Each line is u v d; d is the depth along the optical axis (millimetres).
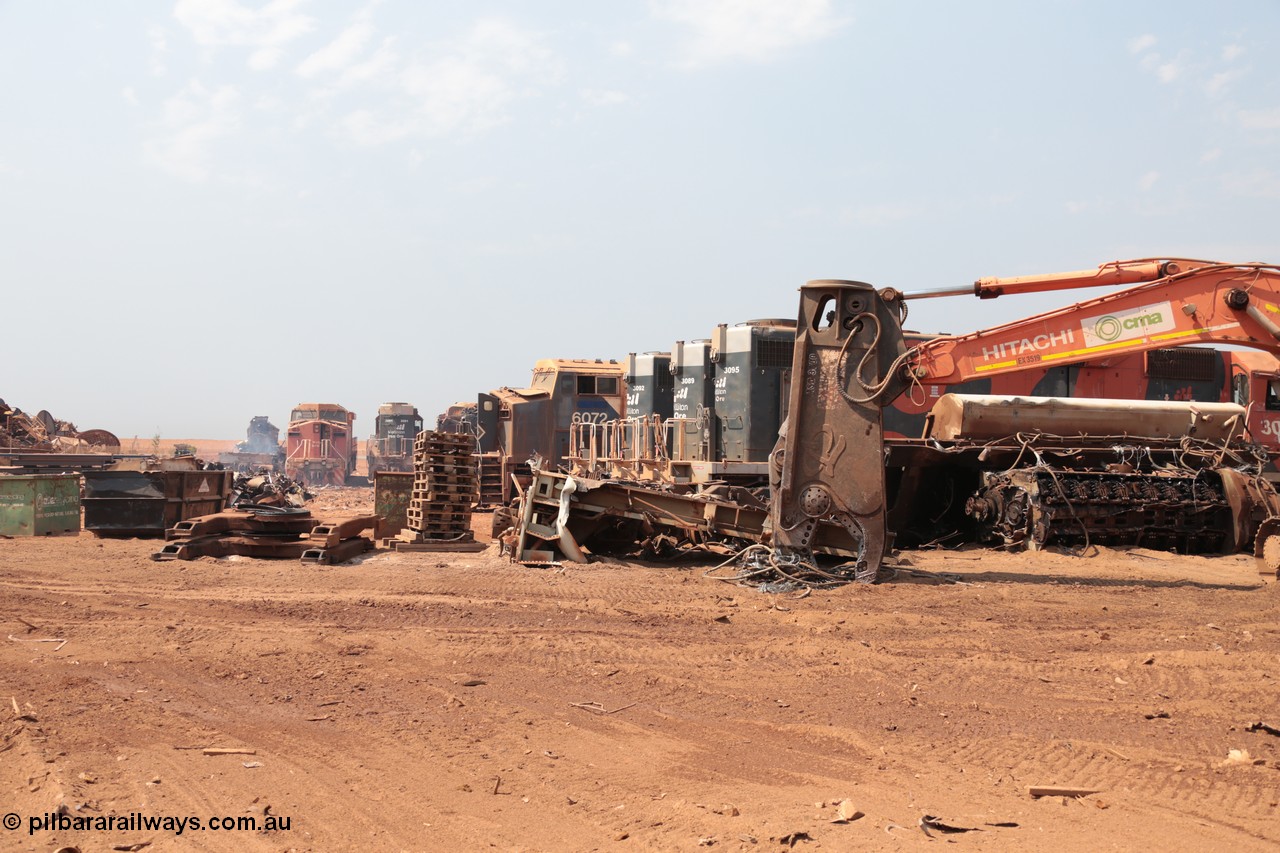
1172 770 6789
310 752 6863
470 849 5309
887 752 7113
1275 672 9617
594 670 9383
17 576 14617
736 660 9898
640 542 18000
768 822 5723
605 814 5840
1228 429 20875
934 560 17531
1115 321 14812
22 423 40781
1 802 5762
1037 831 5680
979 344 14945
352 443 59312
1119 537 19141
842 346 14844
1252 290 14297
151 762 6539
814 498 14734
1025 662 9977
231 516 17500
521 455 28453
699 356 22484
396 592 13617
